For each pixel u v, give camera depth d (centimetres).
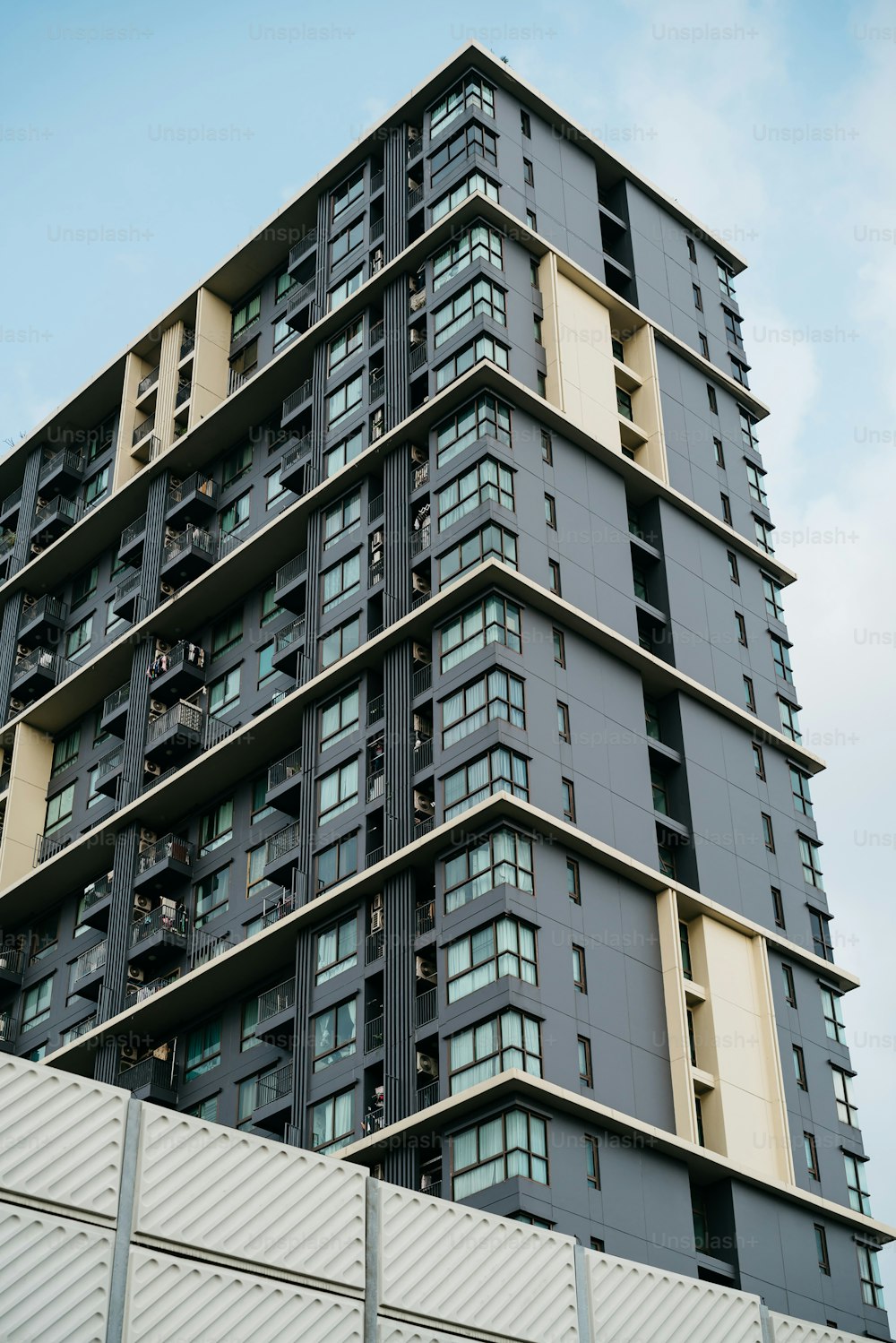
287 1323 2212
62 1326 2012
